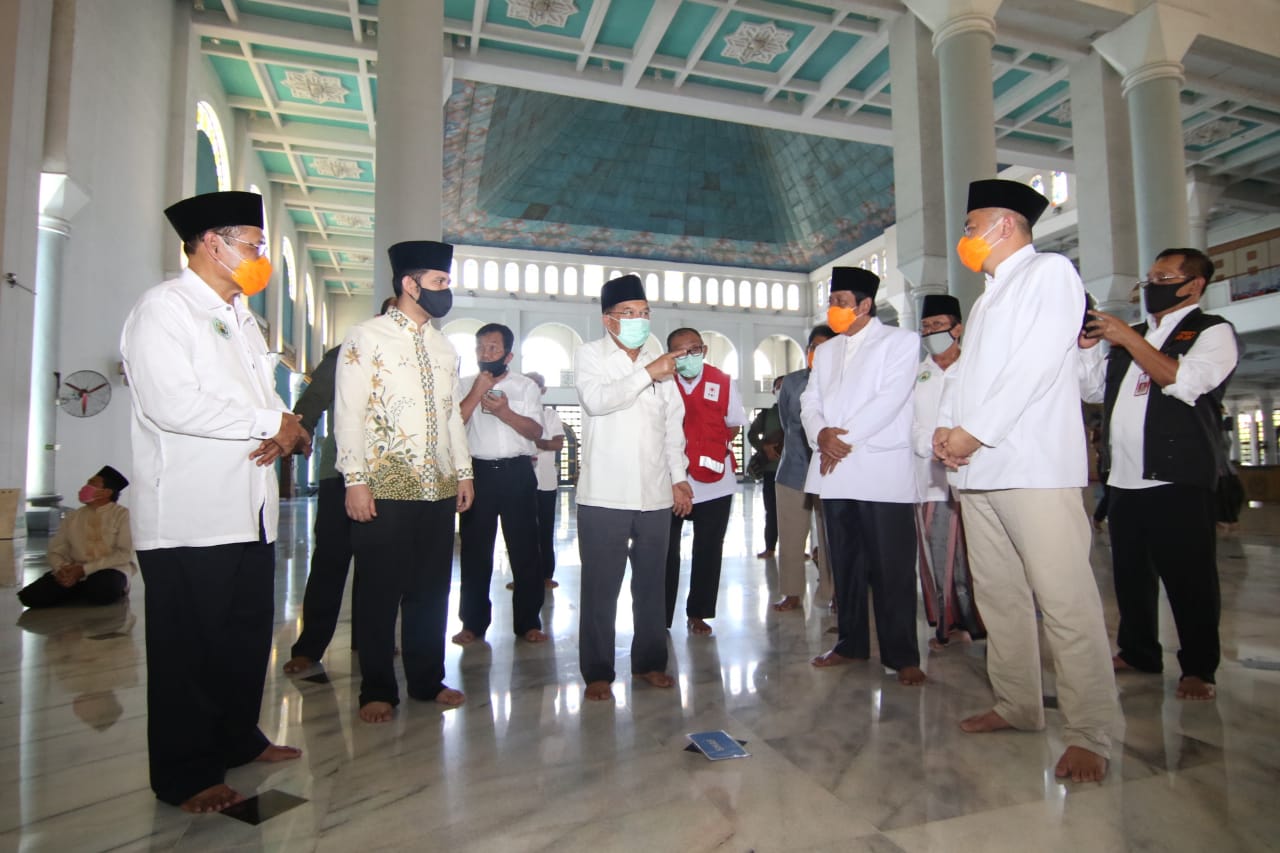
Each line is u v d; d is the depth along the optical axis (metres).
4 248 7.87
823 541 4.62
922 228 10.34
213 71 13.89
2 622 4.10
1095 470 8.08
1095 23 10.80
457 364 2.84
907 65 10.76
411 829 1.69
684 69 13.47
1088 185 11.55
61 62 8.65
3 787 1.95
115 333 10.29
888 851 1.56
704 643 3.50
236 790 1.91
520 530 3.63
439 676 2.68
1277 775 1.93
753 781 1.93
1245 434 31.36
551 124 20.83
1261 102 13.21
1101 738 1.97
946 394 2.46
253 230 1.99
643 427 2.83
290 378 20.78
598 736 2.28
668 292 27.09
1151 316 2.87
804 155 23.23
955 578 3.44
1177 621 2.65
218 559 1.89
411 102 6.96
